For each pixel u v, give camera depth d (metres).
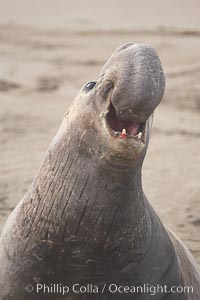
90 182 9.02
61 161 9.32
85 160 9.02
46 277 9.46
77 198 9.12
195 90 36.22
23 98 35.12
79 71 43.19
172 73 40.75
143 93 8.15
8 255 9.72
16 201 19.98
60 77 41.12
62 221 9.23
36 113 31.56
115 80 8.46
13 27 70.94
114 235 9.22
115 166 8.61
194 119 30.77
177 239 11.40
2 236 10.10
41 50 52.56
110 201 9.05
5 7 102.12
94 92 8.91
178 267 10.12
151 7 103.56
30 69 43.47
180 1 106.50
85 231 9.18
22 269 9.55
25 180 22.08
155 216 10.06
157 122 29.86
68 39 59.47
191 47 51.50
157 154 24.98
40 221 9.41
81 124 8.98
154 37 58.44
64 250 9.28
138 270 9.48
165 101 34.03
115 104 8.34
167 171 22.86
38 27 71.25
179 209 19.33
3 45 55.62
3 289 9.77
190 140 27.19
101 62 46.91
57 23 81.88
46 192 9.41
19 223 9.68
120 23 83.69
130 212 9.25
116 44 55.41
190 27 68.06
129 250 9.35
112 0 109.88
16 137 27.47
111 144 8.37
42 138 27.41
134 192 9.20
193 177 22.17
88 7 104.88
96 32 64.19
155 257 9.66
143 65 8.29
